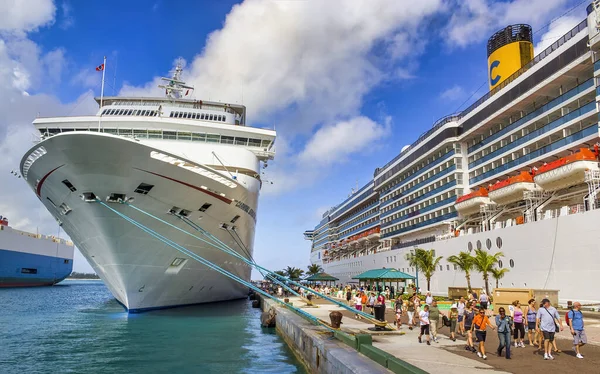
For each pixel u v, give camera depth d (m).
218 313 34.75
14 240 73.00
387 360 9.41
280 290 45.28
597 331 15.27
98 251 24.30
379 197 65.69
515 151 33.88
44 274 84.44
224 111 36.78
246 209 28.97
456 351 12.05
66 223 25.30
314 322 18.88
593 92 26.72
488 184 38.59
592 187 24.44
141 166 20.50
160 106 33.62
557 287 25.00
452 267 38.12
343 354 11.16
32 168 21.91
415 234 51.94
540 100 32.34
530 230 27.75
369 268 62.09
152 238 23.75
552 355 11.15
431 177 46.44
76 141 19.06
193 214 24.38
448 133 42.47
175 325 26.03
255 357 17.58
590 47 25.34
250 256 34.34
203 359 17.03
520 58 37.78
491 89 40.66
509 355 10.79
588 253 22.89
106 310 38.12
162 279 26.58
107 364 15.96
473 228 40.41
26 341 20.84
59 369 15.16
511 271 29.47
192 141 31.16
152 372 14.84
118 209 21.88
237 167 29.30
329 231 94.19
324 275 50.75
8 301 49.75
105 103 36.59
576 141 27.36
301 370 15.26
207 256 28.02
